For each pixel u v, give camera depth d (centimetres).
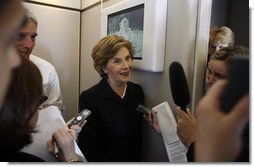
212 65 69
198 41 85
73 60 178
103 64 106
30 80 53
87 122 102
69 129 78
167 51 94
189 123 72
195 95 87
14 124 50
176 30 89
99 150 102
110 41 102
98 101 104
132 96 106
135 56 106
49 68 139
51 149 69
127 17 110
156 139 105
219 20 104
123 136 102
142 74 112
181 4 86
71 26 173
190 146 64
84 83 173
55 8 166
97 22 148
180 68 69
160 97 100
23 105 51
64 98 177
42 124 75
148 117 97
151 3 90
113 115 101
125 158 103
